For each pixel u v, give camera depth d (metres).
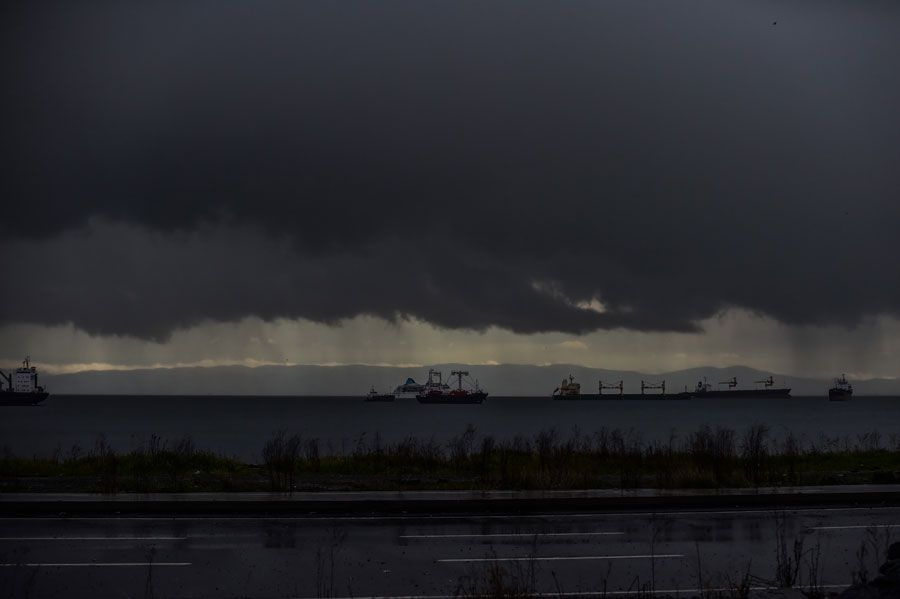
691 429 105.56
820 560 13.91
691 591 11.67
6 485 22.70
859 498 21.50
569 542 15.52
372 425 126.81
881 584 10.44
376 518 18.44
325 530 16.77
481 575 12.63
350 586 11.98
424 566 13.33
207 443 72.69
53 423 128.88
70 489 21.97
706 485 23.39
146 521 17.78
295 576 12.56
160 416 172.62
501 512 19.47
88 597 11.23
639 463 29.52
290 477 23.17
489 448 30.33
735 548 14.94
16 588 11.70
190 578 12.40
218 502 19.23
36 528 16.78
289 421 143.38
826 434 85.50
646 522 18.02
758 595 11.16
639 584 12.09
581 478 23.89
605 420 149.38
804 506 20.78
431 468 28.78
